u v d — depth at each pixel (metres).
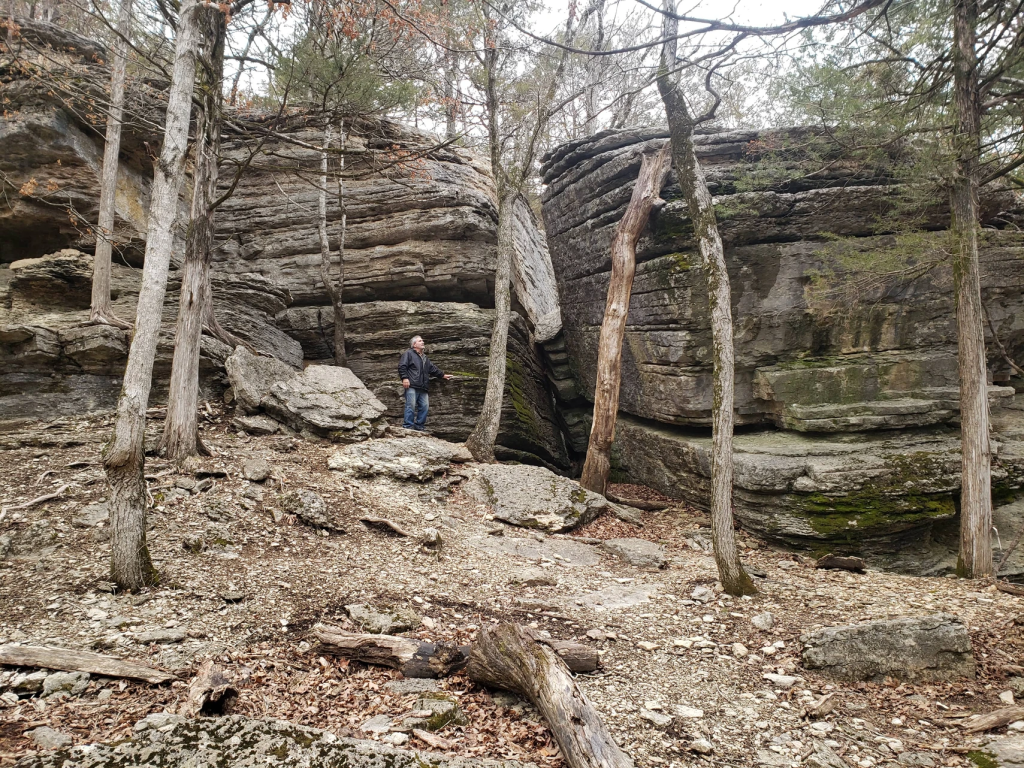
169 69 11.83
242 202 14.03
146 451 8.23
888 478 8.78
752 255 10.59
